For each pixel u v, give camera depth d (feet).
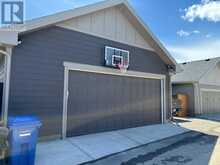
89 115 27.86
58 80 25.02
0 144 14.71
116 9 32.65
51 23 23.50
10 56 21.35
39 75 23.41
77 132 26.48
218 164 17.95
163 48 37.86
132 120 33.76
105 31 30.76
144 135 28.71
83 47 27.81
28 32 22.50
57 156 18.83
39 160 17.66
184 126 37.29
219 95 66.54
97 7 28.37
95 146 22.36
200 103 57.98
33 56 23.07
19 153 14.84
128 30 34.37
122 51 32.63
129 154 20.57
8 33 20.75
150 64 37.93
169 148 23.02
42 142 22.97
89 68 28.17
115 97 31.42
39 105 23.22
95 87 28.89
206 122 42.91
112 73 31.14
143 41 36.96
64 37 25.93
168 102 41.37
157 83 39.27
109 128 30.19
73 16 25.61
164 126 36.19
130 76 34.09
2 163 14.79
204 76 60.23
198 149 22.70
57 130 24.56
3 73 21.84
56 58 24.99
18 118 16.02
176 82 59.52
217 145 24.43
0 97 20.85
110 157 19.47
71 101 26.16
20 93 21.91
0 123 16.53
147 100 36.81
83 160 18.33
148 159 19.19
